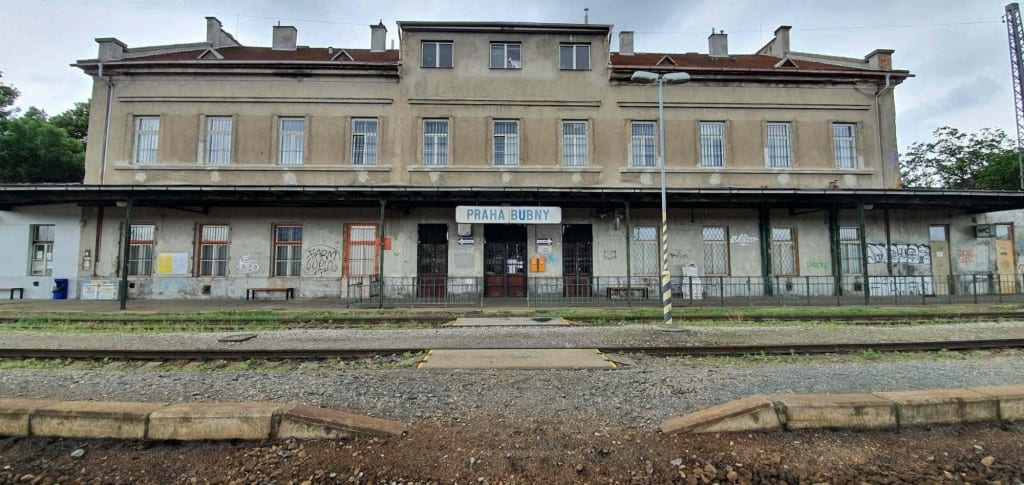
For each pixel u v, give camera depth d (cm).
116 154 1816
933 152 3359
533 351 747
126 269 1414
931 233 1898
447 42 1938
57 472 340
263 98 1858
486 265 1834
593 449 370
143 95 1842
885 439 384
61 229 1759
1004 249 1906
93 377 614
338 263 1800
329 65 1848
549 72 1925
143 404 407
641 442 383
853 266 1877
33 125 2422
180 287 1756
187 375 623
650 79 1255
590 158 1897
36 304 1527
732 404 417
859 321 1127
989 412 414
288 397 516
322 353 752
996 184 2811
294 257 1816
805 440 381
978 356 743
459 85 1903
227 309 1401
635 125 1938
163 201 1588
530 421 433
